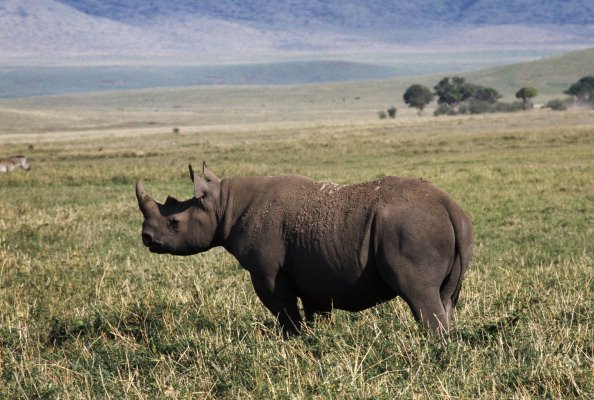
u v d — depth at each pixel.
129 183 104.56
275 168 119.50
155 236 29.00
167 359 26.47
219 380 23.70
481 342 25.83
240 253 27.88
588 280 35.88
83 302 35.78
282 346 25.25
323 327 27.17
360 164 132.00
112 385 24.00
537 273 38.91
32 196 87.31
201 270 41.66
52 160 168.38
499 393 21.72
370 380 22.61
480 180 92.75
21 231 58.25
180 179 106.75
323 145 184.75
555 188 82.50
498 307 31.03
